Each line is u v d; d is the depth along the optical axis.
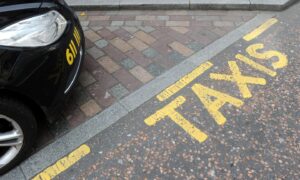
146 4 4.52
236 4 4.40
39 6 2.64
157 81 3.41
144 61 3.68
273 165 2.56
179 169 2.59
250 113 3.01
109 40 4.03
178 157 2.67
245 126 2.89
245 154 2.66
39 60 2.45
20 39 2.39
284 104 3.07
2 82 2.27
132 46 3.91
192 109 3.09
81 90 3.34
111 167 2.64
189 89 3.30
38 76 2.46
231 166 2.58
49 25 2.60
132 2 4.56
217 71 3.50
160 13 4.50
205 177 2.52
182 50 3.82
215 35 4.03
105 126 2.98
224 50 3.78
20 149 2.59
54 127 2.99
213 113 3.04
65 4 3.08
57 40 2.65
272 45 3.82
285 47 3.77
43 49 2.49
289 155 2.63
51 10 2.71
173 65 3.61
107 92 3.31
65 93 2.77
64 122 3.03
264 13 4.38
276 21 4.21
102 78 3.47
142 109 3.12
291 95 3.15
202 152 2.70
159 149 2.75
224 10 4.48
